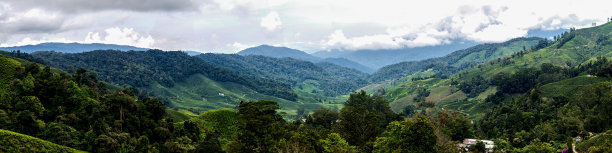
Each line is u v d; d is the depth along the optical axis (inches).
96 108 3351.4
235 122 5004.9
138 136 3415.4
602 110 4421.8
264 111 3029.0
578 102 5236.2
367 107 5689.0
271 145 2785.4
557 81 7559.1
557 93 6412.4
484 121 6186.0
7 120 2827.3
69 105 3521.2
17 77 3644.2
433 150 2448.3
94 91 4443.9
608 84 5334.6
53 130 2876.5
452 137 4367.6
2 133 2444.6
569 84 6742.1
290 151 2593.5
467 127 4729.3
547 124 4670.3
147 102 3900.1
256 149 2775.6
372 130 3582.7
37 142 2559.1
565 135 4279.0
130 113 3572.8
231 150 2864.2
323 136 3184.1
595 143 3422.7
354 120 3612.2
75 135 2933.1
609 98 4352.9
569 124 4362.7
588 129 4434.1
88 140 2898.6
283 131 3026.6
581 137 4141.2
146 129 3597.4
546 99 6117.1
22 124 2849.4
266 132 2893.7
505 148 4210.1
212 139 3634.4
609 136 3297.2
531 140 4439.0
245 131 2871.6
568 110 5103.3
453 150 3021.7
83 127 3184.1
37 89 3567.9
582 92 5462.6
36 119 3043.8
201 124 4778.5
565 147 3777.1
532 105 6023.6
